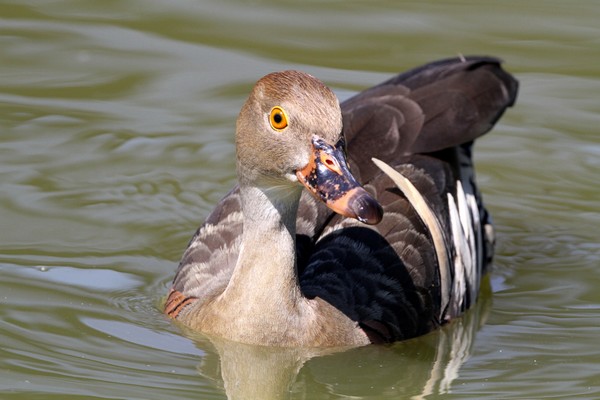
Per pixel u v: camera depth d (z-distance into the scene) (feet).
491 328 40.37
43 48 58.34
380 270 39.19
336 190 33.35
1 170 48.93
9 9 62.03
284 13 62.18
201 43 59.06
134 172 49.70
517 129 53.52
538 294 43.11
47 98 54.49
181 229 46.19
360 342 37.96
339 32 60.18
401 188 39.58
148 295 41.65
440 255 40.14
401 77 46.06
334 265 39.04
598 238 46.96
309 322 37.52
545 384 35.76
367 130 42.73
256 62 57.21
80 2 62.80
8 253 43.60
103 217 46.55
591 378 36.09
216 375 36.01
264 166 35.42
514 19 61.67
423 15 62.18
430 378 36.65
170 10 62.28
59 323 39.04
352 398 35.65
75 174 49.24
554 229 47.57
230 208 41.42
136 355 37.06
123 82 55.77
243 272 37.52
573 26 60.95
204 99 54.44
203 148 51.47
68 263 43.29
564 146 52.31
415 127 43.19
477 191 45.44
